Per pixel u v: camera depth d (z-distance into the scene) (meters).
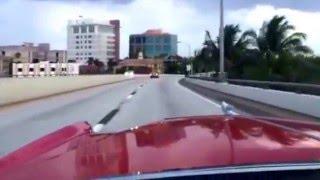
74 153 3.51
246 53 67.56
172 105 29.56
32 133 17.12
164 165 2.85
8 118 22.66
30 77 36.91
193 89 55.22
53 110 27.03
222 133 3.38
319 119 20.47
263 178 2.72
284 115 22.27
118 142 3.58
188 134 3.43
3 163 3.73
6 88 31.38
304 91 27.73
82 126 4.54
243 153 2.92
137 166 2.89
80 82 58.03
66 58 195.62
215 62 90.88
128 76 118.31
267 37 63.22
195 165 2.80
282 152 2.92
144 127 4.05
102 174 2.88
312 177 2.71
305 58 57.16
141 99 35.91
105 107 28.67
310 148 2.99
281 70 58.28
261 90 30.45
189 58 143.50
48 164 3.35
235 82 48.56
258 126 3.63
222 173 2.74
